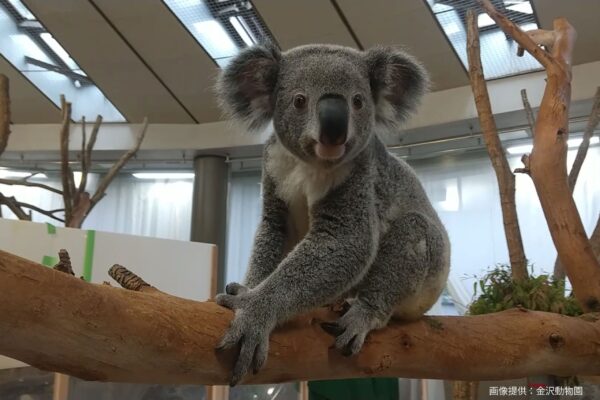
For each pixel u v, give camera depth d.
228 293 2.21
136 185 10.46
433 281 2.76
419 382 5.79
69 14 7.44
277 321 2.11
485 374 2.55
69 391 3.67
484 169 8.49
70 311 1.58
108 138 9.70
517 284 4.61
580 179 7.67
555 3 6.58
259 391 4.45
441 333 2.48
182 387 4.08
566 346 2.71
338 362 2.19
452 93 8.07
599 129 7.64
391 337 2.37
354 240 2.49
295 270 2.32
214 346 1.87
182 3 7.22
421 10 6.85
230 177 10.11
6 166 10.37
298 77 2.62
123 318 1.68
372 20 7.05
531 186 8.10
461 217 8.47
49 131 9.89
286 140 2.65
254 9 7.14
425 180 8.85
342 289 2.40
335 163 2.57
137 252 4.07
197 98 8.98
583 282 3.29
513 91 7.78
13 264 1.52
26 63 8.80
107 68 8.40
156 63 8.21
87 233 3.93
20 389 3.53
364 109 2.62
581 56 7.38
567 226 3.35
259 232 2.96
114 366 1.72
